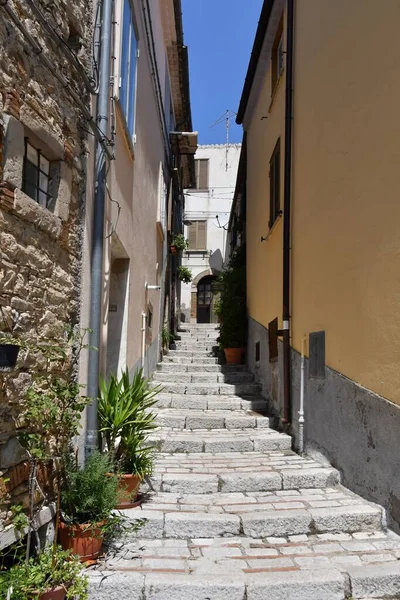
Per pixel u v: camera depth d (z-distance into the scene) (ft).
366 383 13.38
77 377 12.71
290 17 20.71
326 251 16.05
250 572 10.37
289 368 19.48
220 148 71.77
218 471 15.35
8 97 9.27
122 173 18.30
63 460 11.31
